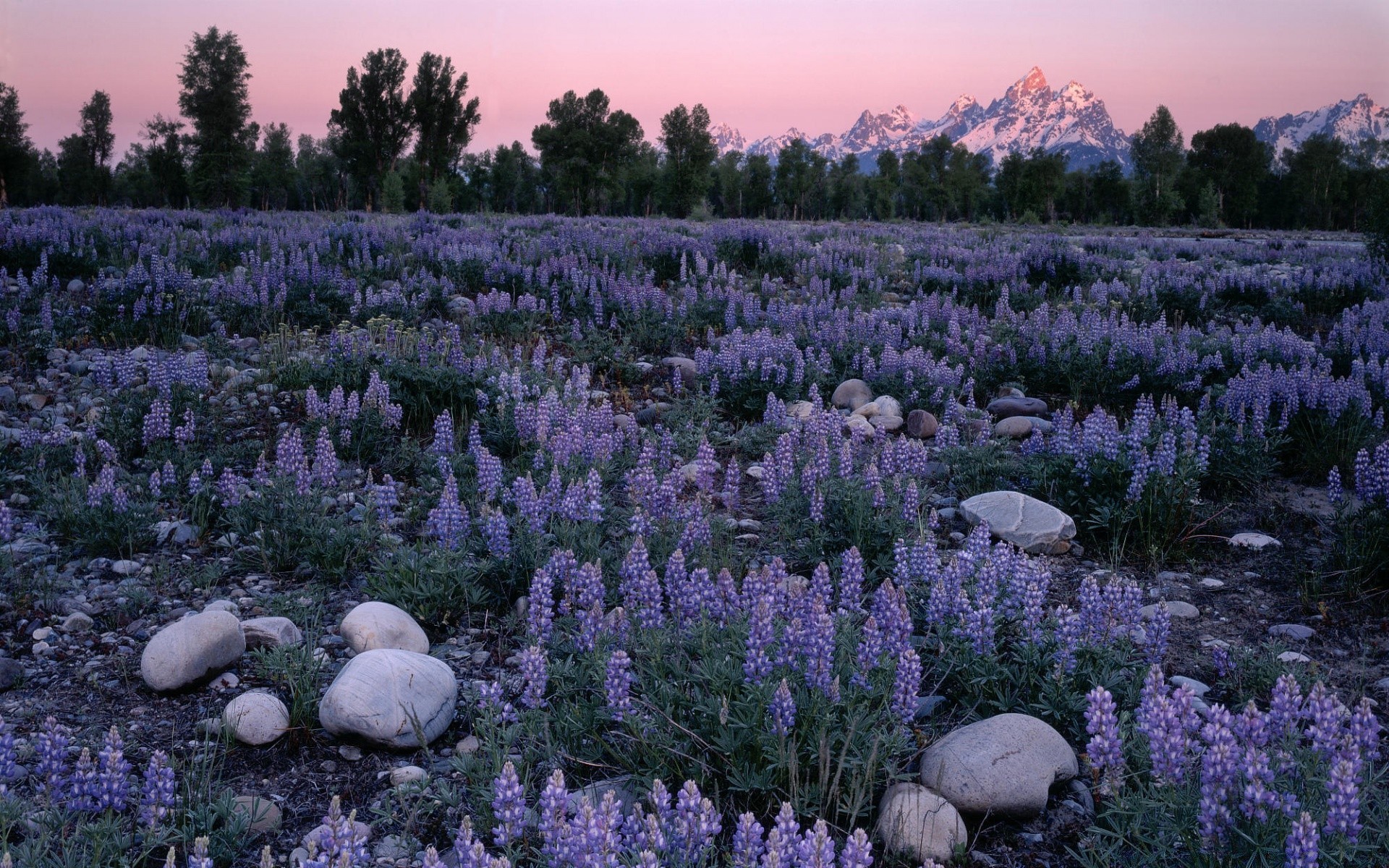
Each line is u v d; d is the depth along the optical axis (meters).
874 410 10.55
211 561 6.59
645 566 5.22
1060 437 7.98
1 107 93.19
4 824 3.55
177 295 13.10
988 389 12.06
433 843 3.85
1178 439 8.10
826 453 7.76
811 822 3.81
